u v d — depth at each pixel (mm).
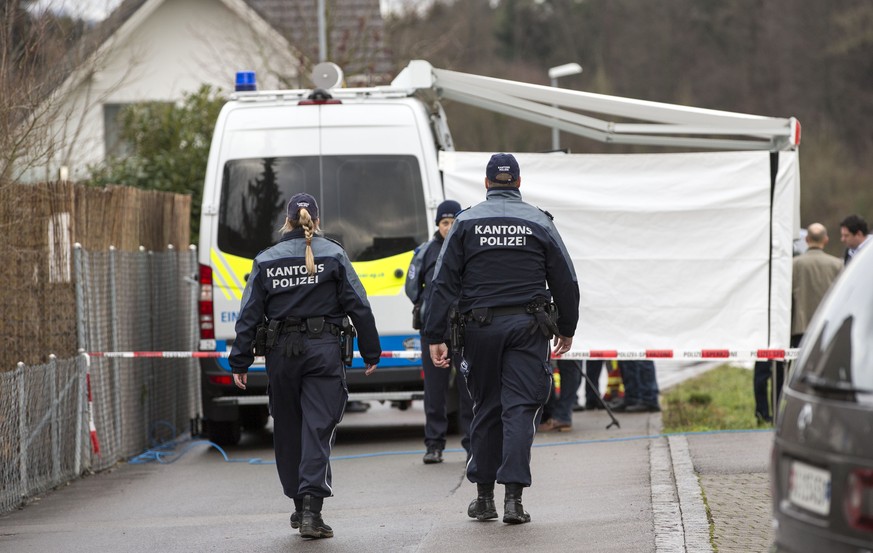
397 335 29031
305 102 29422
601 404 33406
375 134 29281
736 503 18984
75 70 32531
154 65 77812
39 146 27062
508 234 18281
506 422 18172
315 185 29172
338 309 18703
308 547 17641
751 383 45656
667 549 15945
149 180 53969
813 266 30734
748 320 28734
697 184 28812
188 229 40031
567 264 18344
